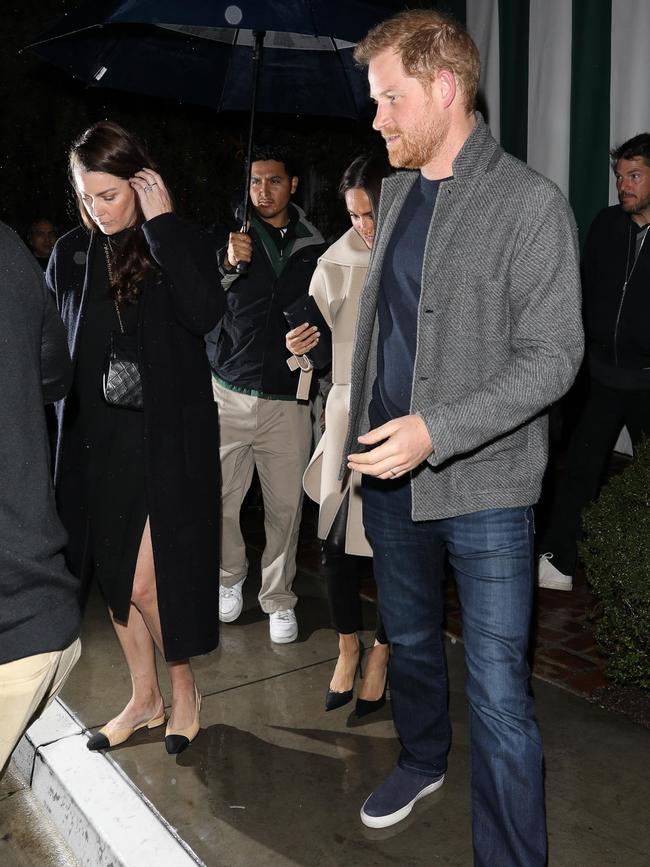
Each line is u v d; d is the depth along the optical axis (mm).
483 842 2262
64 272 2906
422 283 2170
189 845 2617
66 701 3395
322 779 2928
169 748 3012
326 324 3334
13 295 1798
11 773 3160
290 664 3705
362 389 2488
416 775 2746
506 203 2068
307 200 6066
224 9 3203
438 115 2121
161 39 4090
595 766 2953
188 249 2748
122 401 2777
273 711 3342
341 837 2648
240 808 2779
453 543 2268
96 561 2955
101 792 2818
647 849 2561
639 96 5551
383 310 2389
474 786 2271
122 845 2582
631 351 4156
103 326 2824
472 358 2146
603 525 3301
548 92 5953
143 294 2768
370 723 3256
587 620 4105
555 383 2006
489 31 6223
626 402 4219
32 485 1814
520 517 2221
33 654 1825
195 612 2902
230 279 3701
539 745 2217
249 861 2555
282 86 4172
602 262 4176
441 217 2141
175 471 2828
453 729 3199
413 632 2570
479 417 1996
